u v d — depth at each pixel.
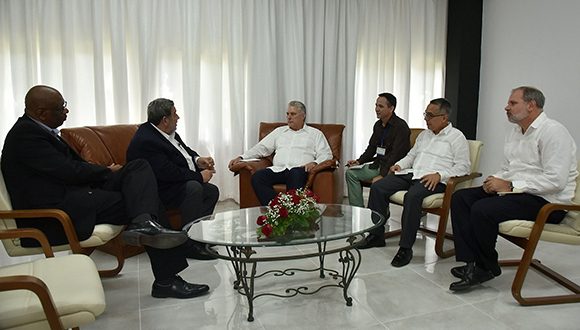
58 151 2.26
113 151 3.21
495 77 4.59
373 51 4.68
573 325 2.05
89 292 1.44
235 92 4.21
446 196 2.88
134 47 3.82
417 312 2.19
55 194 2.19
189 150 3.34
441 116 3.12
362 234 2.28
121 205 2.31
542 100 2.42
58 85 3.67
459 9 4.67
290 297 2.35
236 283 2.42
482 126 4.79
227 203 4.37
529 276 2.62
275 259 2.07
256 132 4.33
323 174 3.43
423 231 3.56
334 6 4.45
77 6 3.62
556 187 2.29
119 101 3.78
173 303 2.29
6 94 3.56
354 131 4.73
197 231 2.25
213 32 4.06
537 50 4.12
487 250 2.39
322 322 2.09
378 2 4.63
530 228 2.26
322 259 2.60
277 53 4.32
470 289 2.45
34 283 1.24
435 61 4.97
